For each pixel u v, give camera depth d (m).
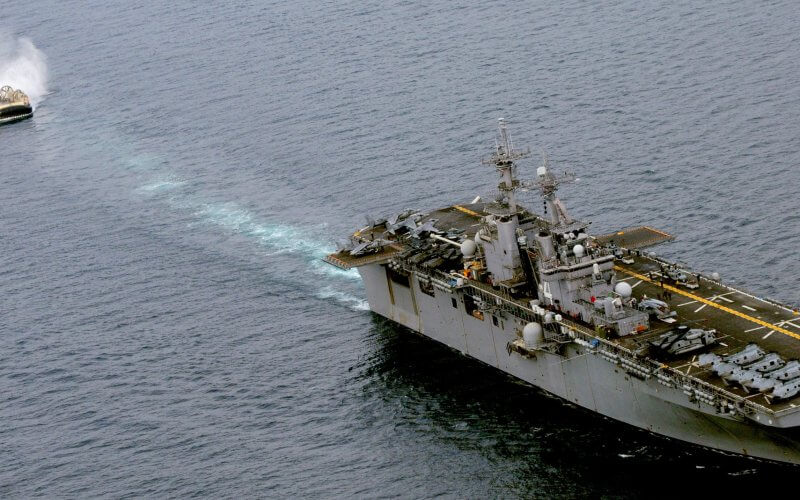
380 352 113.44
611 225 127.56
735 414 83.69
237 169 160.88
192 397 107.81
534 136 154.00
